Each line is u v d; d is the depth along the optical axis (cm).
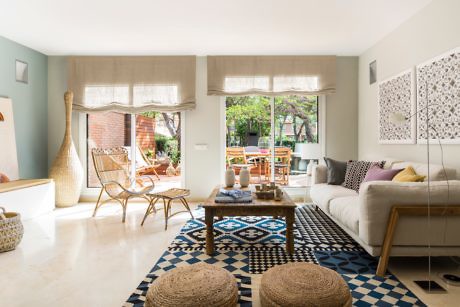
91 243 319
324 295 157
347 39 448
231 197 302
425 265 257
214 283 170
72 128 539
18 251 296
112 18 376
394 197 232
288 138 540
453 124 293
